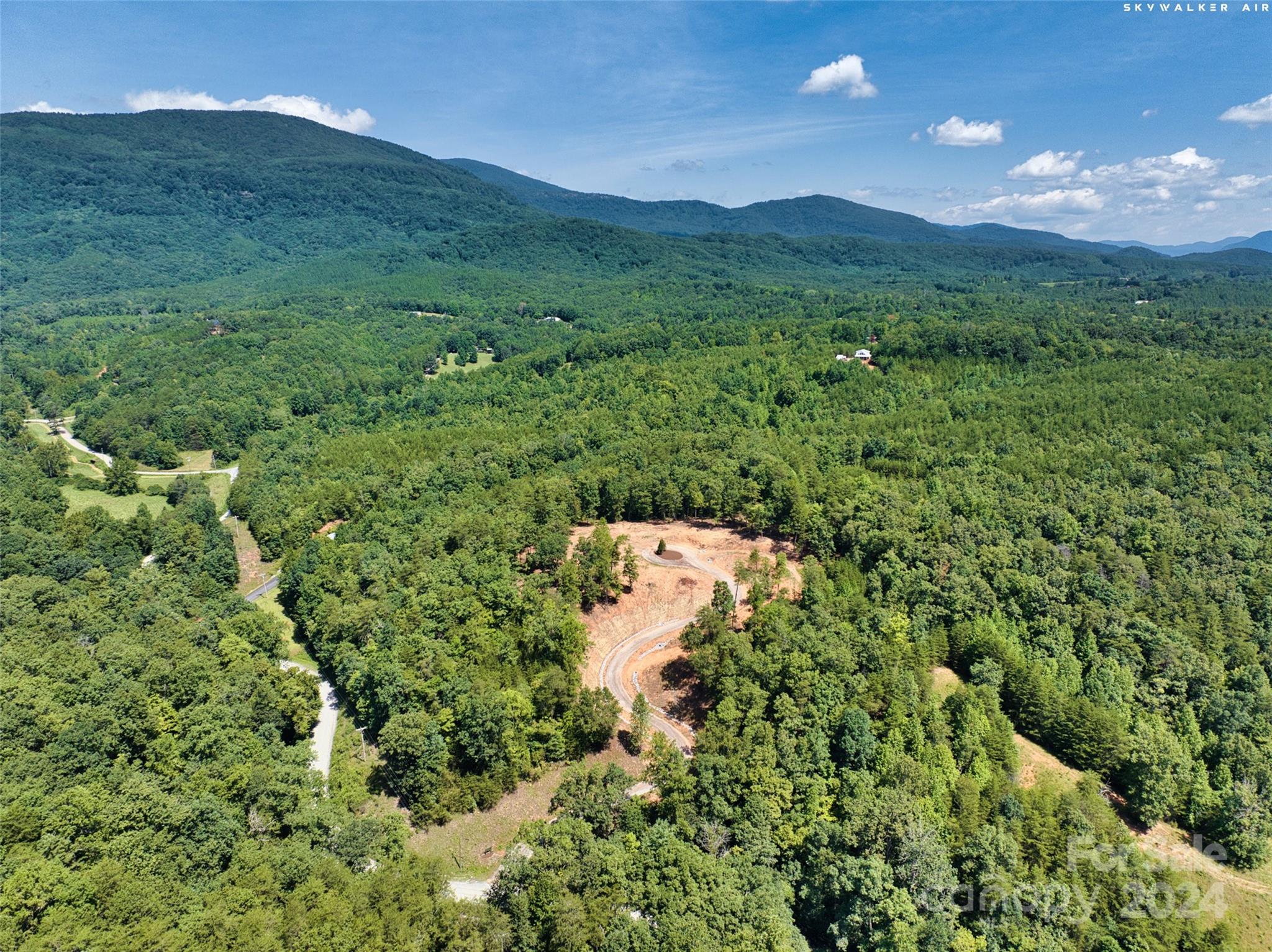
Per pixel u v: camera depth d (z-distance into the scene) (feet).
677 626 423.64
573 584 410.72
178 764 305.73
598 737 339.36
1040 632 406.21
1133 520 503.61
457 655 369.30
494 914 232.32
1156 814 309.83
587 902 243.60
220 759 303.27
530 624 371.97
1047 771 324.19
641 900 251.60
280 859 250.78
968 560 445.37
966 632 383.65
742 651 346.54
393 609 413.39
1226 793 309.42
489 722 320.29
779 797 287.07
